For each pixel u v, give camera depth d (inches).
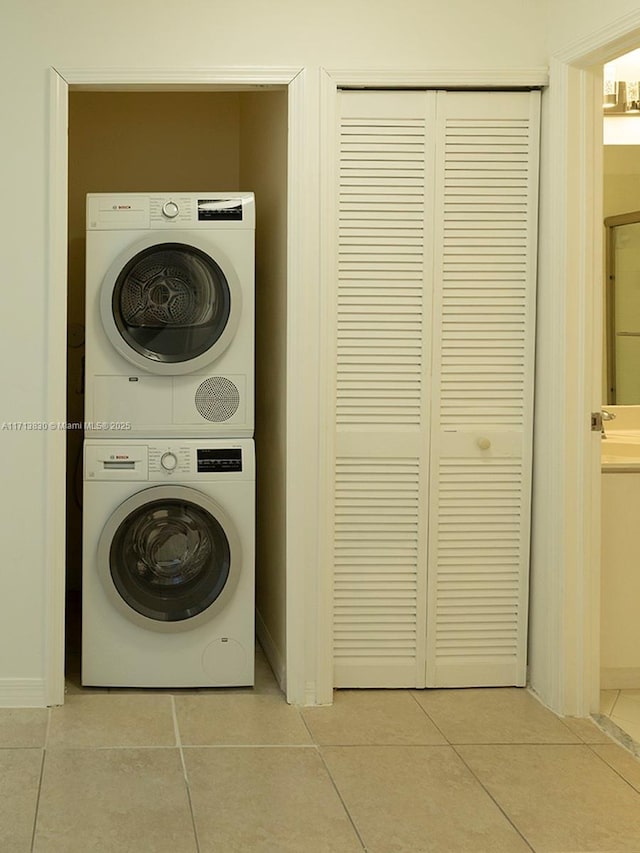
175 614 136.9
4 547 130.3
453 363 135.8
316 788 108.0
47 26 127.0
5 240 128.0
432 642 138.6
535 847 96.0
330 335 131.3
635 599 141.0
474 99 132.9
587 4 120.0
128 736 121.7
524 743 121.4
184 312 136.1
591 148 127.7
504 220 134.7
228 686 139.3
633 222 166.4
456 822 100.7
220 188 180.5
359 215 132.7
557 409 130.3
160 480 136.3
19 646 131.3
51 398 129.4
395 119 132.0
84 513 135.9
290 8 128.5
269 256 149.9
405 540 137.2
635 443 156.6
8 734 121.6
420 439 135.8
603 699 139.3
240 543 137.7
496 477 137.6
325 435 131.8
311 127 129.0
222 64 128.3
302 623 133.0
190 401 136.9
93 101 176.6
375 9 129.6
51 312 128.6
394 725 126.6
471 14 130.7
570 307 128.3
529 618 140.2
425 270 134.0
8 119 127.2
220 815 101.2
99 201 134.6
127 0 127.3
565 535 129.7
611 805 105.2
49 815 100.4
